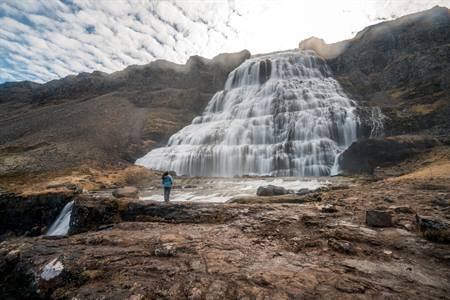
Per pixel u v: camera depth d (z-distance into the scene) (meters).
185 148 40.59
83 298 4.03
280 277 4.36
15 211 20.22
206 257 5.36
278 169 32.97
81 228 11.66
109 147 43.84
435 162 21.06
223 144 40.28
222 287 4.06
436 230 5.72
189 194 20.73
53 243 6.77
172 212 10.15
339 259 5.11
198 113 61.38
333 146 33.59
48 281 4.89
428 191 11.17
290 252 5.63
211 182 26.45
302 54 65.19
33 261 5.62
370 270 4.59
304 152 33.66
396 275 4.40
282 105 44.16
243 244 6.22
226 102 56.72
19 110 89.12
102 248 6.16
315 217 7.91
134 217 10.84
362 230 6.52
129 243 6.51
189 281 4.29
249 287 4.04
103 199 11.99
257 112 45.94
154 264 5.05
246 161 34.75
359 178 22.30
